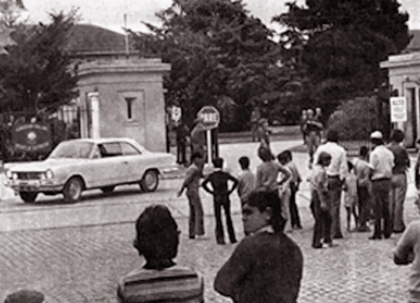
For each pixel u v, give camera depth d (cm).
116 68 2995
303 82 4975
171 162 2428
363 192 1465
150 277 451
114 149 2311
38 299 421
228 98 5316
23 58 4125
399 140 1423
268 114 5466
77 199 2180
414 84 3319
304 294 991
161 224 459
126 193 2353
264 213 503
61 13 4294
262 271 490
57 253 1395
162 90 3072
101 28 4450
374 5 4619
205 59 4775
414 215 1641
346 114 3503
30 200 2219
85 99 3120
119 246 1445
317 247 1324
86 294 1048
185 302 449
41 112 3844
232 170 2852
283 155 1534
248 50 5484
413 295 612
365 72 4612
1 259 1353
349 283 1048
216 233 1434
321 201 1319
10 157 3228
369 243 1361
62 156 2278
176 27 4900
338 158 1370
